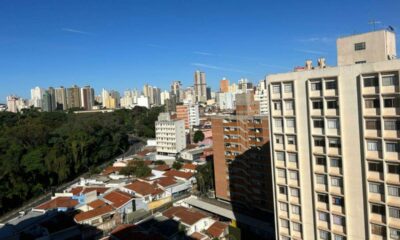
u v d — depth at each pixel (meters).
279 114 43.22
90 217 75.38
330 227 39.56
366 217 36.44
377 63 33.84
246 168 80.50
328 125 38.22
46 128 141.12
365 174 35.78
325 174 39.22
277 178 44.66
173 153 156.88
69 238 70.12
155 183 98.94
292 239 43.94
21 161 104.69
